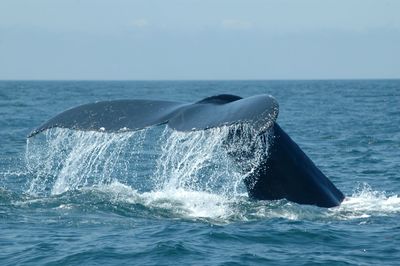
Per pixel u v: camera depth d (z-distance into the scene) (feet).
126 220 118.62
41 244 106.22
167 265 97.50
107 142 110.52
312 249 105.70
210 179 156.66
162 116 100.32
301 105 636.89
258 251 104.01
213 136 109.91
